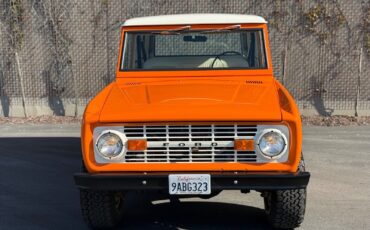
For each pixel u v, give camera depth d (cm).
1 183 685
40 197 625
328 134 968
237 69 568
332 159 789
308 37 1127
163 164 450
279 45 1130
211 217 553
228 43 579
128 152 453
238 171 449
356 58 1123
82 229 520
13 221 544
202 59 579
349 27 1119
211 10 1127
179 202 606
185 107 460
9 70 1177
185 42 580
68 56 1166
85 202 486
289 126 446
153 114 450
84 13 1155
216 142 448
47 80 1175
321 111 1136
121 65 578
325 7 1118
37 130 1034
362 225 520
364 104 1128
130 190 455
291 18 1124
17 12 1161
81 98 1173
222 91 509
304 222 528
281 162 447
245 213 564
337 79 1130
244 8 1125
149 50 582
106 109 470
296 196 470
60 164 782
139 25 582
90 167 455
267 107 461
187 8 1130
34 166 771
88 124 455
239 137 448
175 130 450
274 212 488
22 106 1174
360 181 677
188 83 543
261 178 441
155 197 628
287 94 504
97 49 1160
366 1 1111
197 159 450
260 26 578
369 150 843
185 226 527
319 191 636
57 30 1163
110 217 497
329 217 544
